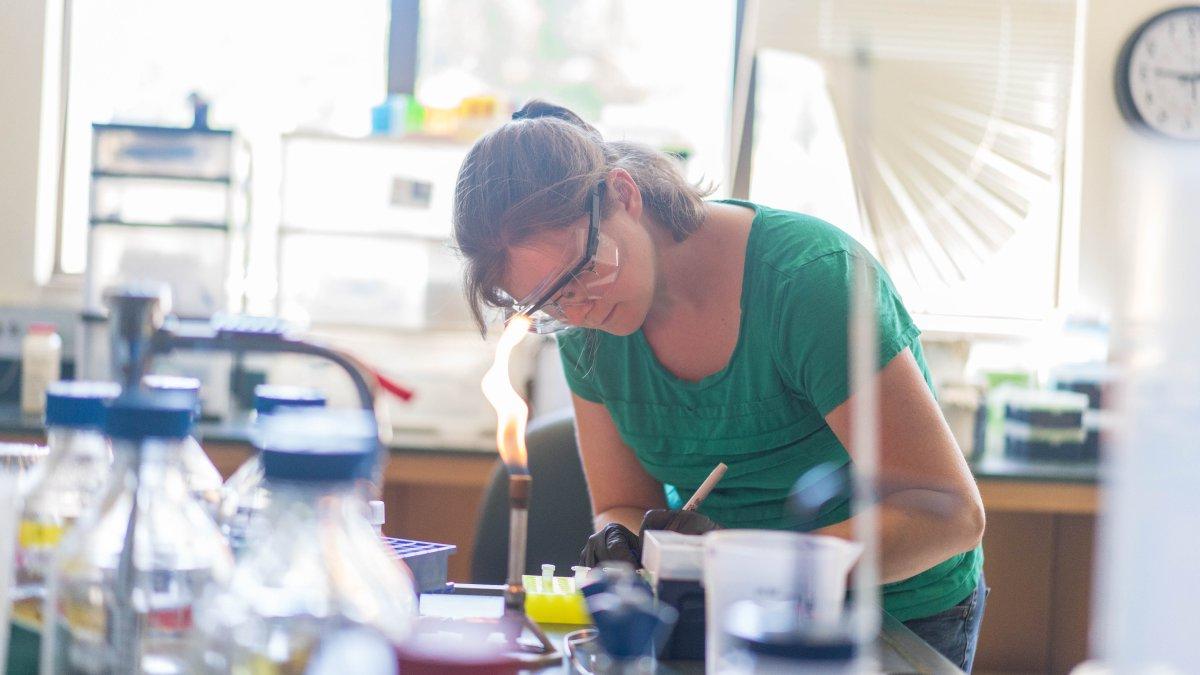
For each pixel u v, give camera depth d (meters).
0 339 3.26
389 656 0.70
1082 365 3.08
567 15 3.66
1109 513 0.58
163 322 0.86
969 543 1.30
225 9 3.61
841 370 1.39
